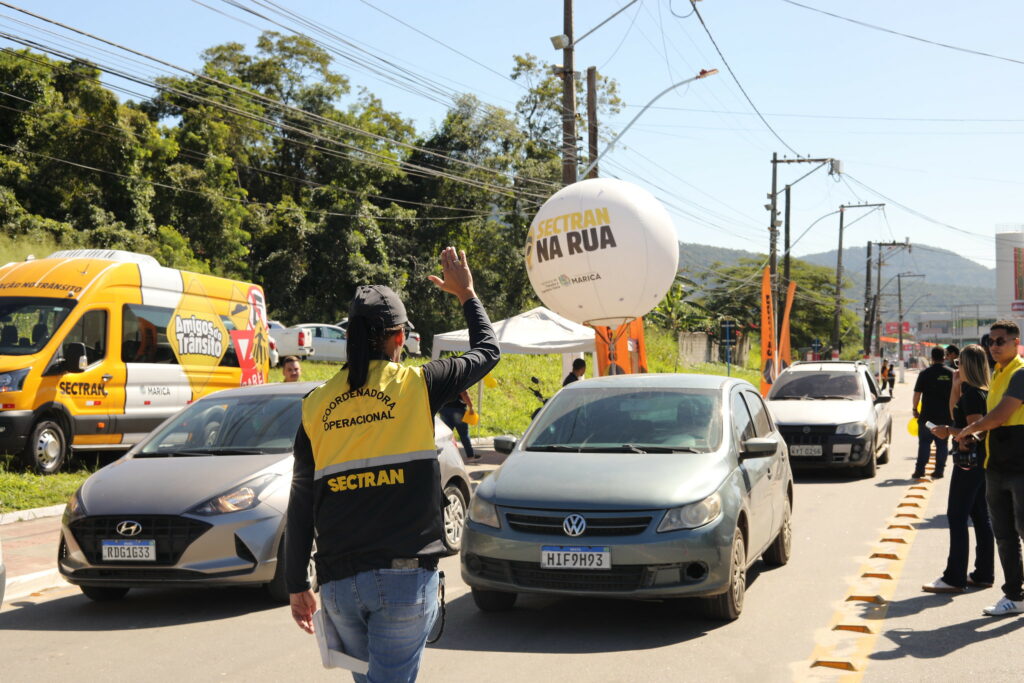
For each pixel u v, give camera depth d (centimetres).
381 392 311
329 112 4550
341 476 305
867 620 653
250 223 4303
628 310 1462
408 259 4431
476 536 657
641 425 748
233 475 727
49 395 1302
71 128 3369
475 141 4394
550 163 4338
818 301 8338
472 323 346
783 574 809
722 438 729
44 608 746
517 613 694
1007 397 634
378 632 304
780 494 827
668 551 620
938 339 17262
